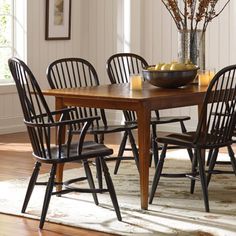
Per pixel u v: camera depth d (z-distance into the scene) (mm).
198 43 6012
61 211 5023
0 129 8984
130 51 9375
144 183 5023
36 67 9344
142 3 9430
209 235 4398
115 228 4578
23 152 7609
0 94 8938
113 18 9727
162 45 9336
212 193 5570
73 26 9898
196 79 6000
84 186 5844
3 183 5965
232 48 8727
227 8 8711
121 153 6301
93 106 5223
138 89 5469
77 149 4824
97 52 9938
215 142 5098
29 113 4781
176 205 5180
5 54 9117
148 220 4766
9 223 4746
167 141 5176
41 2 9336
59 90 5477
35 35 9289
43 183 4961
